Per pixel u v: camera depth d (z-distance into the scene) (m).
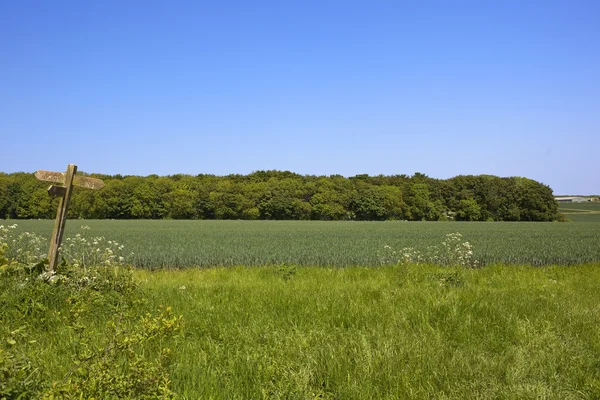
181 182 98.31
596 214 116.00
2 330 5.81
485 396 4.38
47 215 85.94
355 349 5.44
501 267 16.59
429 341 6.00
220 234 39.22
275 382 4.67
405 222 81.81
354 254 22.17
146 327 4.53
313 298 8.73
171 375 4.50
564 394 4.48
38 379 3.81
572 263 22.66
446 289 10.68
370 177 119.94
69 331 5.84
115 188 91.31
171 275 15.53
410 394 4.36
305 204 96.75
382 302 8.44
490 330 6.75
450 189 104.88
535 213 98.88
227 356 5.32
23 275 7.93
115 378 3.62
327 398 4.32
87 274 8.39
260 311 7.57
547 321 7.12
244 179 114.81
